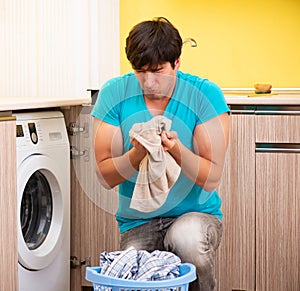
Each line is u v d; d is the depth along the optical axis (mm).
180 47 2482
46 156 3004
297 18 3871
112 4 3904
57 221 3129
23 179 2812
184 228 2473
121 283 2158
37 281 2988
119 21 3998
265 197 3287
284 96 3420
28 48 3818
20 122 2883
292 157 3254
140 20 4023
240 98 3256
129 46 2445
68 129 3303
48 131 3053
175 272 2311
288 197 3268
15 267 2637
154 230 2588
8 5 3816
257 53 3916
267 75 3916
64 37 3787
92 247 3350
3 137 2527
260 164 3281
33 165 2883
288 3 3871
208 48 3963
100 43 3828
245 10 3910
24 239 3037
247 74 3936
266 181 3283
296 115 3240
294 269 3275
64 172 3152
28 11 3795
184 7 3971
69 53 3791
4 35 3838
